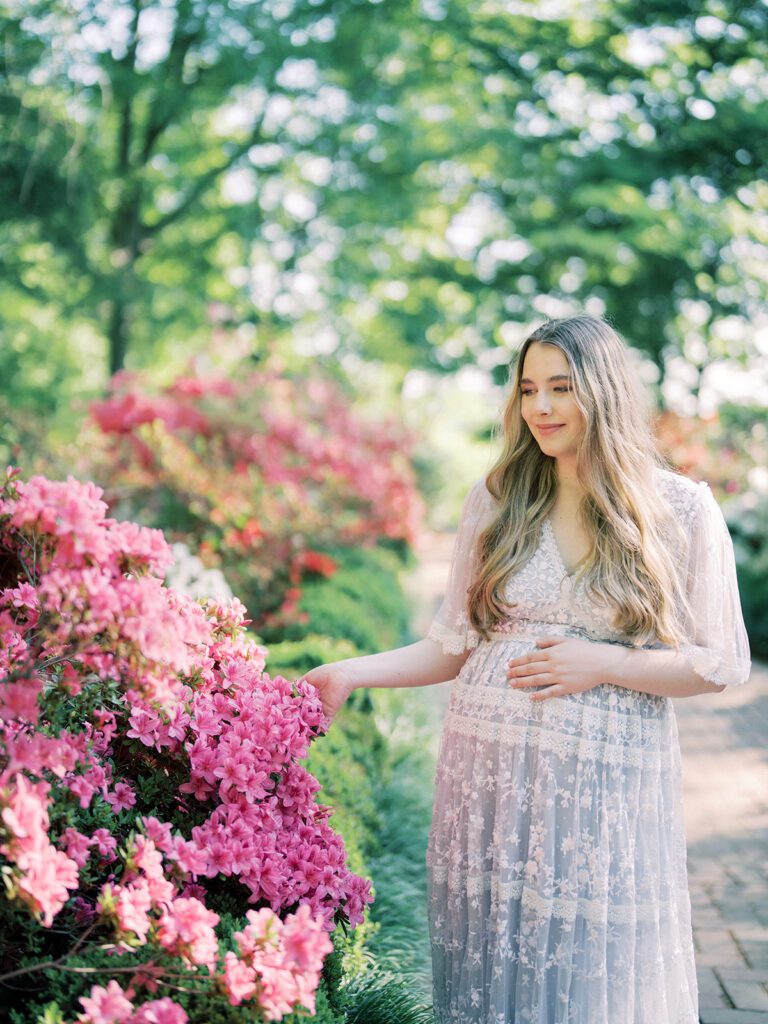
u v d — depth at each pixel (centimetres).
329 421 1041
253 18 1242
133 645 181
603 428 231
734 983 335
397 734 542
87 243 1320
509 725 232
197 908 173
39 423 751
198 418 812
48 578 174
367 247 1580
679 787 241
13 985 190
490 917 233
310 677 253
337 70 1333
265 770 221
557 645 228
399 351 1873
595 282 1739
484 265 1780
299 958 170
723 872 436
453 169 1639
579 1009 224
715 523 235
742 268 1636
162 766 225
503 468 250
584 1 1504
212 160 1550
